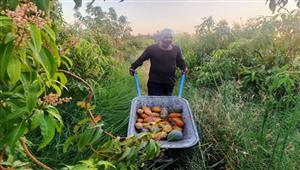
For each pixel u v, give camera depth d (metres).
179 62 5.07
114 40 7.49
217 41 7.42
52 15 1.91
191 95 5.03
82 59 3.81
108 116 4.30
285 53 4.29
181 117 4.13
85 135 1.50
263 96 3.59
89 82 3.96
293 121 2.67
